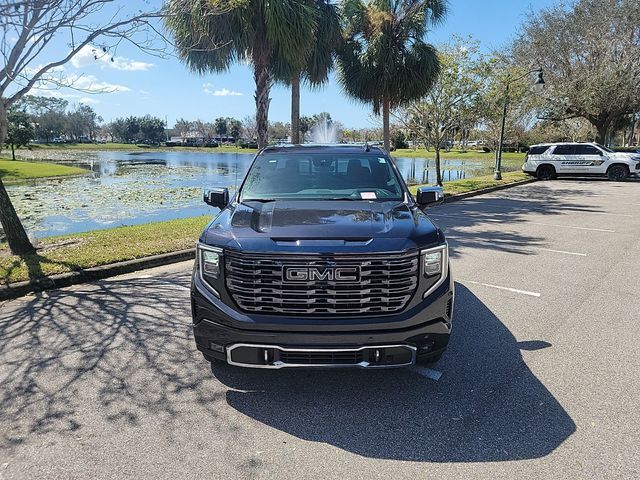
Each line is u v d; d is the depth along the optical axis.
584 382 3.58
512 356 4.03
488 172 31.81
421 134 20.11
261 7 10.23
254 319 3.06
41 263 6.48
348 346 3.02
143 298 5.53
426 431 2.99
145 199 17.92
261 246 3.08
